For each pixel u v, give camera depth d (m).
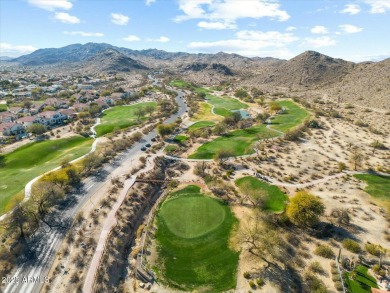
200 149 129.38
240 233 70.69
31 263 64.00
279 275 61.50
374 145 127.50
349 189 93.19
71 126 167.75
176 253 69.69
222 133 151.38
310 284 58.84
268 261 65.38
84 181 99.94
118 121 177.25
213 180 100.06
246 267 64.38
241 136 145.25
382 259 63.31
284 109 198.38
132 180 100.12
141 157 119.19
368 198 87.69
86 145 136.25
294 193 91.81
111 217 79.38
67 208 83.62
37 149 129.00
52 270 62.25
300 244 69.81
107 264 64.81
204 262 66.69
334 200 86.81
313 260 64.81
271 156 119.75
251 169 108.75
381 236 71.25
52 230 74.31
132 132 154.88
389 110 186.88
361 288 56.72
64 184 93.75
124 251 70.69
